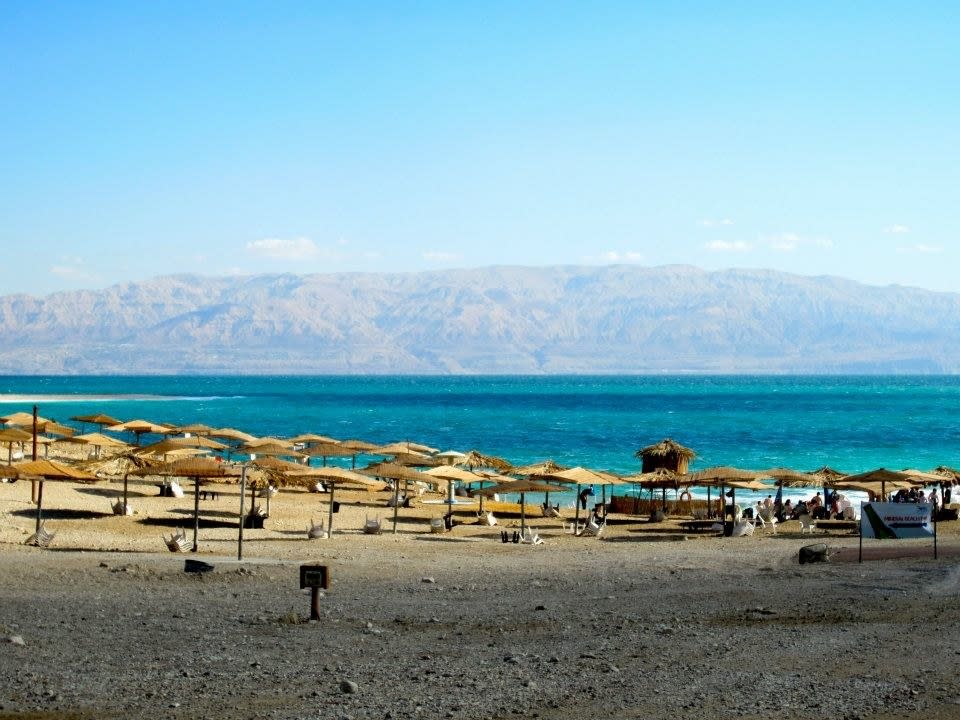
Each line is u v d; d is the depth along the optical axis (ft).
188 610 67.36
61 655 53.16
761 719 41.75
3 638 56.59
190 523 120.47
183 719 41.83
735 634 59.16
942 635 58.13
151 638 57.88
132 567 84.79
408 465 167.84
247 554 96.84
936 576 83.05
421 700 44.73
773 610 67.77
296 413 497.87
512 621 63.87
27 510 120.16
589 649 55.16
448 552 103.91
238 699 44.96
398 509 147.95
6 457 184.34
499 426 389.19
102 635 58.54
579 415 482.28
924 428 386.11
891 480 137.18
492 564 93.76
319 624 62.59
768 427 388.57
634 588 78.48
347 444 190.39
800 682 47.55
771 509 149.89
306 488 166.71
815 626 61.72
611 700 44.70
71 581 78.48
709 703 44.14
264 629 60.85
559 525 139.54
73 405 565.94
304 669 50.52
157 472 102.78
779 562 95.55
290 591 76.18
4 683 47.39
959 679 47.96
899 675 48.78
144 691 46.24
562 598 73.72
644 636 58.75
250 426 386.52
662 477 148.66
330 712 42.80
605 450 278.46
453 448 283.38
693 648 55.11
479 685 47.32
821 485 142.10
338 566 89.35
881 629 60.34
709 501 149.38
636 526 141.49
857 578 82.64
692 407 582.76
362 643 56.90
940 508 153.99
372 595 74.69
